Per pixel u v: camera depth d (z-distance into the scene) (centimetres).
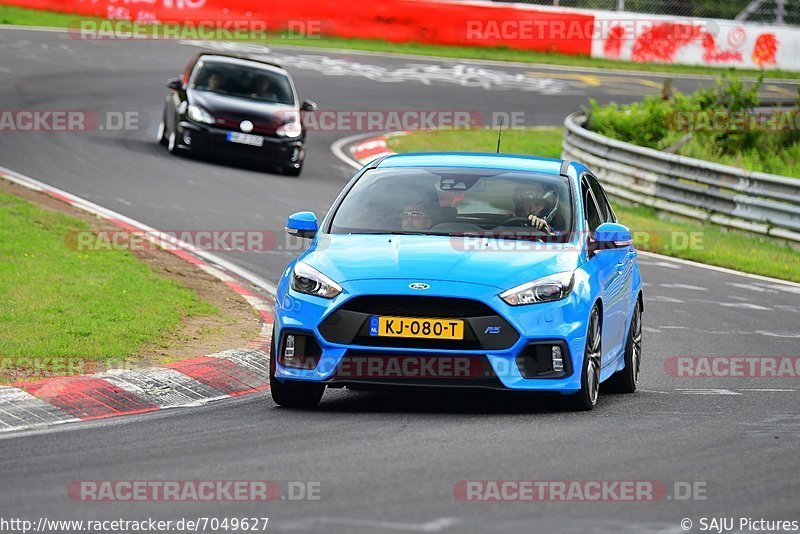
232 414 2609
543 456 2161
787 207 6444
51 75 9762
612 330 2944
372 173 3083
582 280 2694
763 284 5316
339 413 2627
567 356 2597
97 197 5909
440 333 2545
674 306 4631
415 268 2628
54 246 4553
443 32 13500
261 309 3962
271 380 2694
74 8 12556
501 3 13738
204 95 7306
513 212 2884
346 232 2861
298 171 7406
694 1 14425
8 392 2616
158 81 10094
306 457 2136
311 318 2611
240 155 7175
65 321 3369
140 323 3459
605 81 12725
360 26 13300
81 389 2702
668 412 2752
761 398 3044
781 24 14488
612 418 2611
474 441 2284
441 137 9594
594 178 3312
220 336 3466
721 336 4072
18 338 3125
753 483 2033
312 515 1742
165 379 2877
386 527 1675
